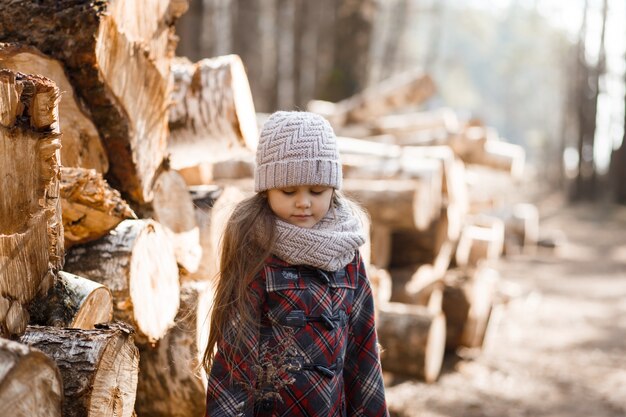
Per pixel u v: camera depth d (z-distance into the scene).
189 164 3.36
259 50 21.77
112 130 2.54
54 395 1.48
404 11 28.33
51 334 1.75
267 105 20.98
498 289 8.35
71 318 1.95
